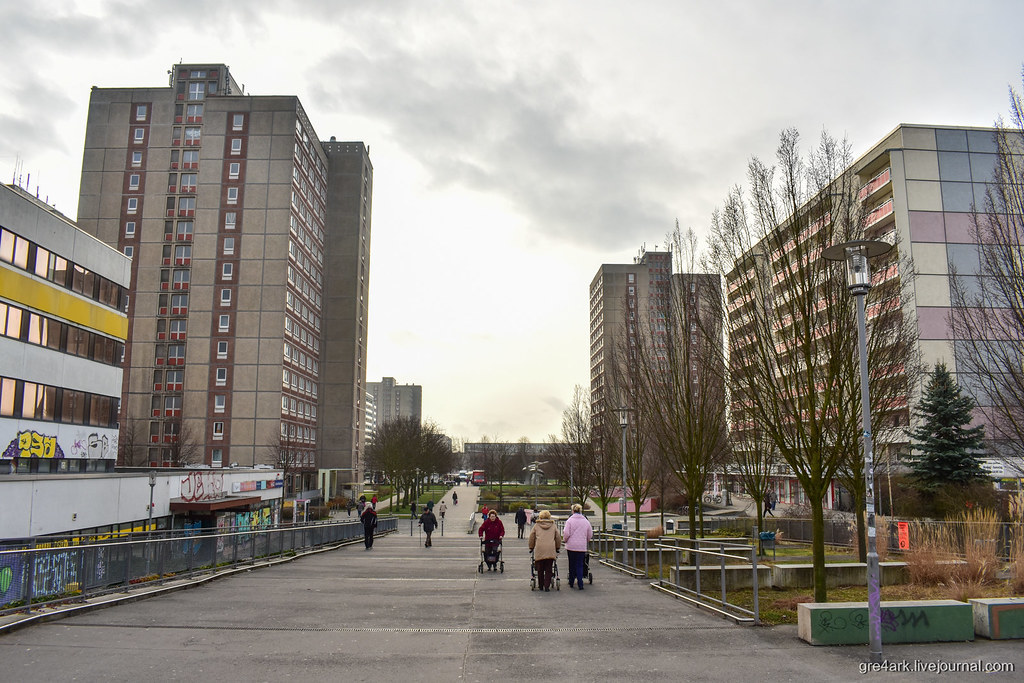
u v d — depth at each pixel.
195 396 68.00
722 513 53.47
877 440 17.91
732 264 13.14
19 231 28.88
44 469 30.56
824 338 11.18
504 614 10.45
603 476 45.09
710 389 18.34
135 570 12.40
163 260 70.62
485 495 85.81
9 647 7.96
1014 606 8.66
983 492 31.22
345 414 86.88
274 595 12.50
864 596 12.37
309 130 79.44
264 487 52.12
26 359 29.45
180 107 72.94
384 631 9.09
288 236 70.50
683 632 9.05
